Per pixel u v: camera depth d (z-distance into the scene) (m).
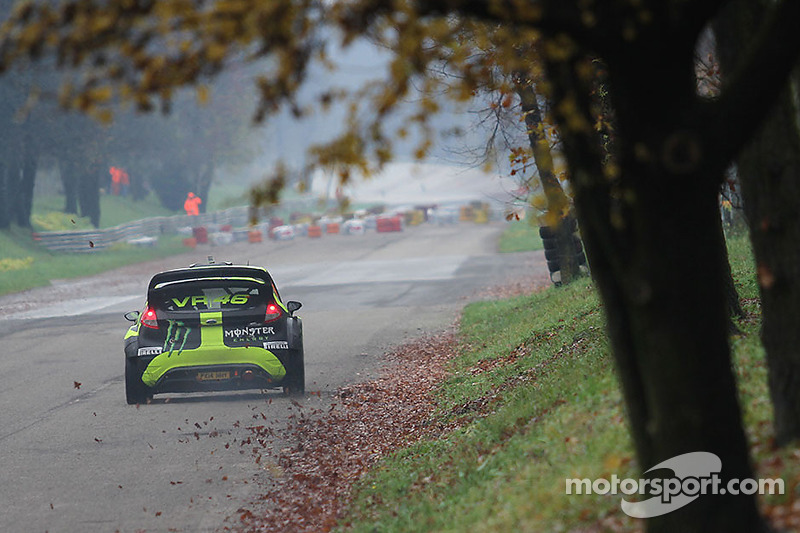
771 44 18.39
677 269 18.89
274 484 39.22
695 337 19.02
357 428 48.91
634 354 20.30
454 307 106.31
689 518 19.80
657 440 19.67
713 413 19.23
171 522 34.44
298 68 18.39
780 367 25.16
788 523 20.75
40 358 81.56
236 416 52.88
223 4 17.52
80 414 55.41
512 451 33.56
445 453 38.66
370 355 75.56
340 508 34.78
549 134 35.41
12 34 17.59
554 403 38.22
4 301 137.12
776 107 24.77
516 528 25.45
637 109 18.75
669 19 17.98
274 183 19.30
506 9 17.97
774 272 25.02
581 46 18.66
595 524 23.97
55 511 36.25
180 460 43.59
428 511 30.73
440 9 18.14
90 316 114.44
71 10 17.44
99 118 18.05
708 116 18.55
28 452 46.31
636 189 19.00
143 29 17.91
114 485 39.78
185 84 18.17
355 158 18.72
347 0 17.95
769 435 26.16
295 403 53.28
